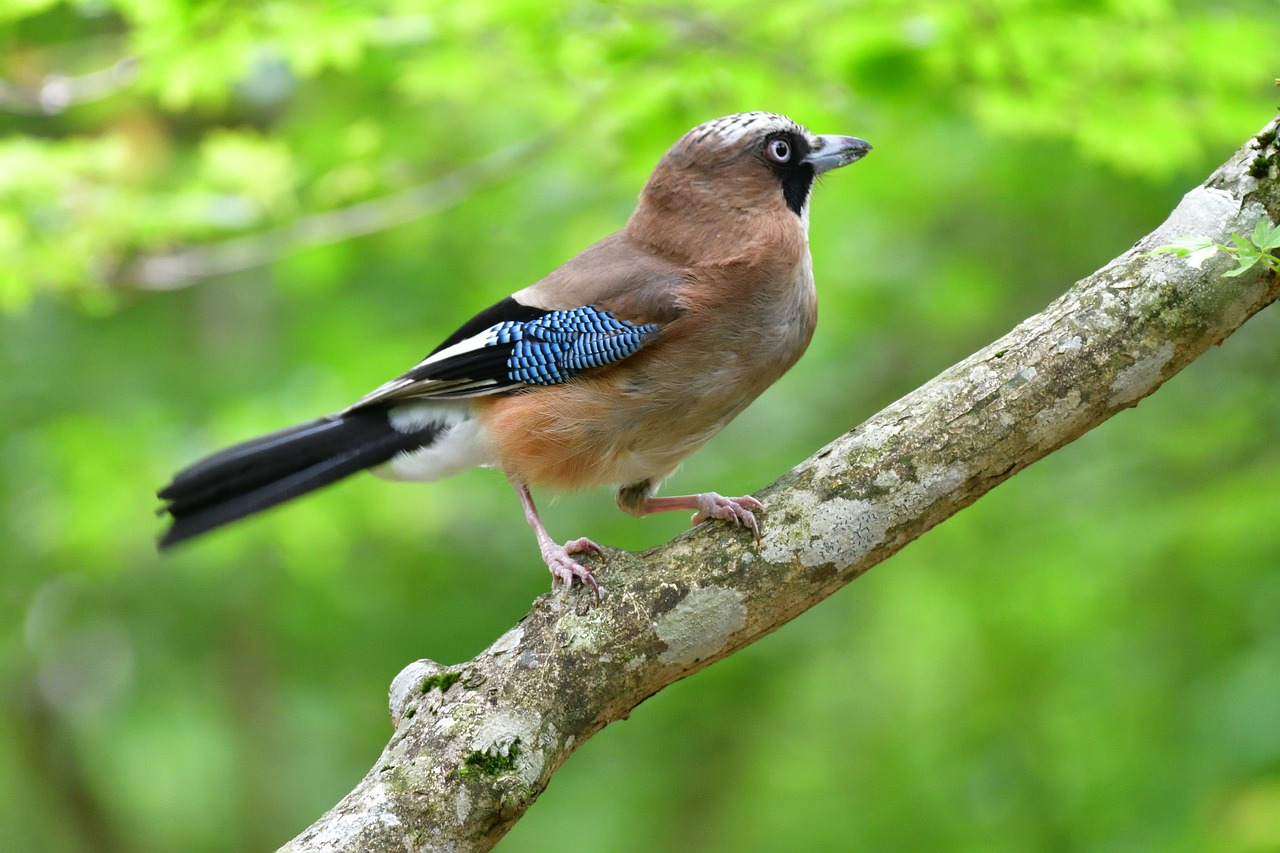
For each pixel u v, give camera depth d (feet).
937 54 31.65
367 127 36.17
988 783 39.86
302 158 39.01
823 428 44.93
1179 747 34.78
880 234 43.96
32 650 50.88
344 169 36.94
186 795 56.75
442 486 42.19
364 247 41.52
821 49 32.30
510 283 42.65
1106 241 43.45
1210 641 35.94
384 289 45.09
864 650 44.68
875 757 42.68
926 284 42.83
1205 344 17.94
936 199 42.39
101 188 33.88
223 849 55.83
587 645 17.66
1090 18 29.73
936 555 42.70
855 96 33.35
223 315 49.75
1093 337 17.92
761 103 33.37
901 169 40.83
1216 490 37.37
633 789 46.57
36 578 48.01
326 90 40.24
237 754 50.88
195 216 34.40
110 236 33.78
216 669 51.83
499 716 17.13
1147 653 36.65
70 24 42.32
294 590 46.83
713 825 45.98
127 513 39.47
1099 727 36.73
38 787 58.39
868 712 44.24
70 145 33.63
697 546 18.28
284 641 49.26
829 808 42.34
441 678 17.69
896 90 32.68
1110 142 32.73
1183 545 36.60
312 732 51.11
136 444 40.22
